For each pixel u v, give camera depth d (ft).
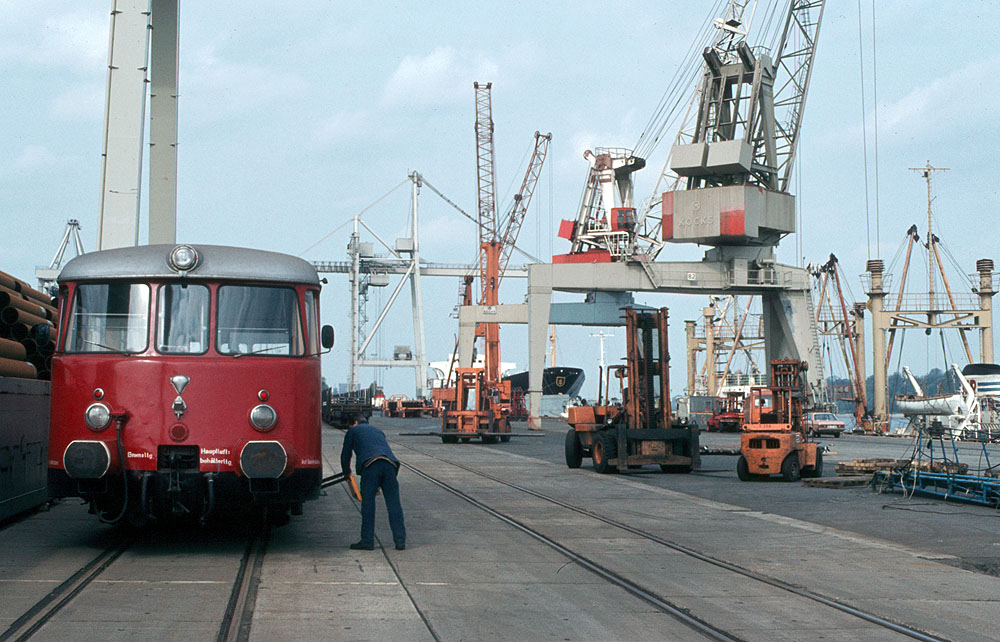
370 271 494.18
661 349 88.89
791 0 207.72
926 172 294.87
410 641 24.07
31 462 47.42
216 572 33.06
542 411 384.68
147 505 35.65
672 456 86.43
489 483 73.36
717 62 204.95
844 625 26.68
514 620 26.68
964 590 32.30
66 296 37.04
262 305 37.22
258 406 36.06
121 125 64.13
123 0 64.90
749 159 200.13
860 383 294.87
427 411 362.74
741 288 214.07
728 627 26.20
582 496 63.98
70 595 28.66
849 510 56.70
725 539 43.91
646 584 32.24
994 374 212.84
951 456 115.96
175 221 79.82
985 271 262.26
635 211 232.73
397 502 39.52
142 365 35.70
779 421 80.28
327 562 35.65
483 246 353.10
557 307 234.79
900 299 272.51
